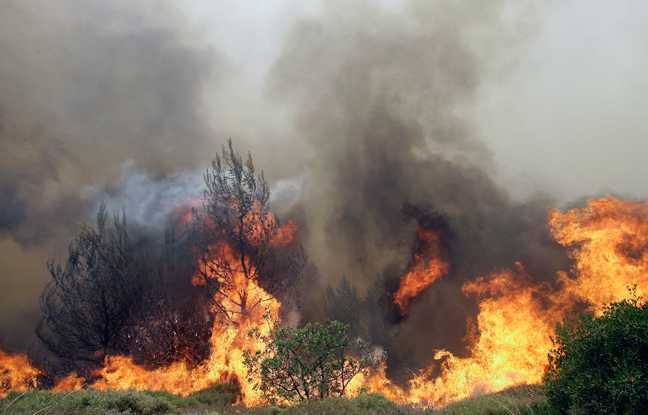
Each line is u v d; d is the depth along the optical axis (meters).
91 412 8.73
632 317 4.64
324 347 9.79
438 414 8.67
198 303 19.72
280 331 10.23
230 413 10.45
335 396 8.95
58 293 19.00
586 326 5.00
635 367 4.37
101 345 18.66
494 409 7.70
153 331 18.84
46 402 9.27
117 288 19.12
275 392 9.78
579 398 4.76
